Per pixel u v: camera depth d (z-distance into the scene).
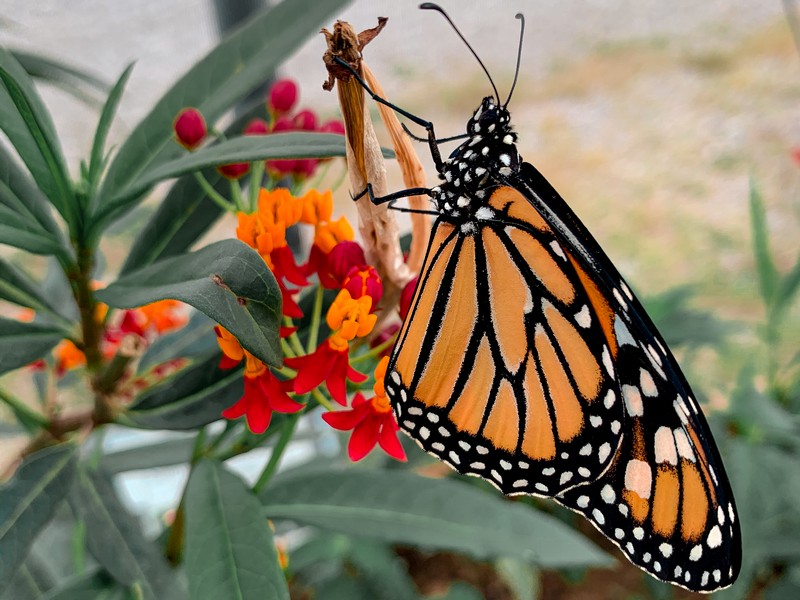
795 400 0.15
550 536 0.10
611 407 0.08
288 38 0.09
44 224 0.08
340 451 0.15
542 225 0.08
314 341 0.08
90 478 0.08
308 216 0.08
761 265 0.15
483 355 0.08
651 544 0.08
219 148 0.07
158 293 0.06
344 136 0.07
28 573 0.10
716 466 0.08
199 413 0.08
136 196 0.07
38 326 0.08
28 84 0.07
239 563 0.07
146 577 0.08
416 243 0.07
